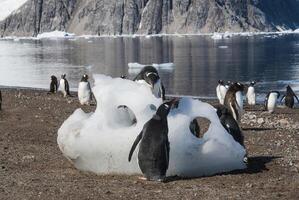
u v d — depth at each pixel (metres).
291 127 28.14
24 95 45.88
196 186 14.45
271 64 113.06
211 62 123.62
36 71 101.94
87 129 16.23
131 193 13.65
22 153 19.22
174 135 15.61
